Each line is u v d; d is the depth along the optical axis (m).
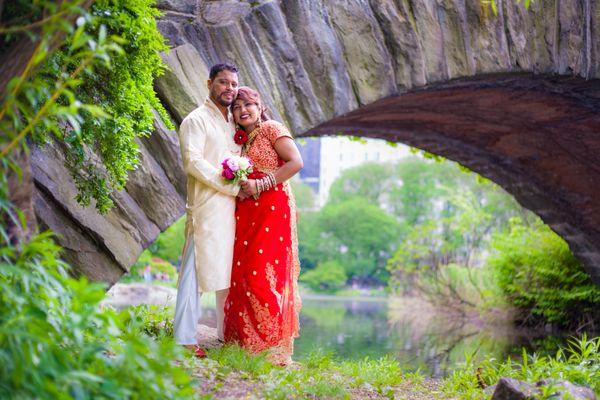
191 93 5.43
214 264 4.51
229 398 3.30
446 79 6.50
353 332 11.78
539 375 4.86
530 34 6.92
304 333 11.30
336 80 6.06
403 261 21.39
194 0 5.66
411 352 8.84
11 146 2.62
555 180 10.29
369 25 6.21
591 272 10.71
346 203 59.53
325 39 6.04
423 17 6.43
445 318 16.34
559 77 7.17
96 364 2.72
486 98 8.35
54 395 2.41
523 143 9.91
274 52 5.86
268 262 4.69
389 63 6.27
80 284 2.43
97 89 4.04
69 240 4.89
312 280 55.75
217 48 5.68
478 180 11.59
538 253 13.93
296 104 5.93
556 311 13.13
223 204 4.58
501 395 3.70
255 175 4.77
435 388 5.13
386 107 8.55
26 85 2.69
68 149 4.68
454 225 20.05
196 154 4.53
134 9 3.91
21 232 2.90
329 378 4.57
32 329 2.49
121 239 5.08
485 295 16.34
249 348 4.64
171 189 5.31
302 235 59.81
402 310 19.86
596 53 7.24
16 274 2.71
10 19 2.86
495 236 15.39
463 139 10.39
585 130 8.99
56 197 4.77
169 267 22.88
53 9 2.61
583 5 7.19
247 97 4.80
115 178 4.45
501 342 10.56
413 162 60.62
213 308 13.59
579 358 5.19
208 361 4.11
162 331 4.70
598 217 10.21
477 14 6.65
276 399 3.40
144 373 2.67
